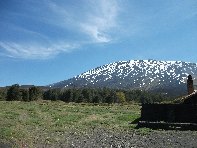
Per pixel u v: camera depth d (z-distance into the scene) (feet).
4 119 151.94
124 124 152.05
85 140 106.11
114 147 92.27
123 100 504.43
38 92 361.51
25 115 176.24
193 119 142.92
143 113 154.61
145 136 112.68
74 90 445.78
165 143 95.76
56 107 238.27
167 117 148.66
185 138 104.37
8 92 338.75
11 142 95.55
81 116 184.75
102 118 178.29
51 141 102.73
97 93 495.41
